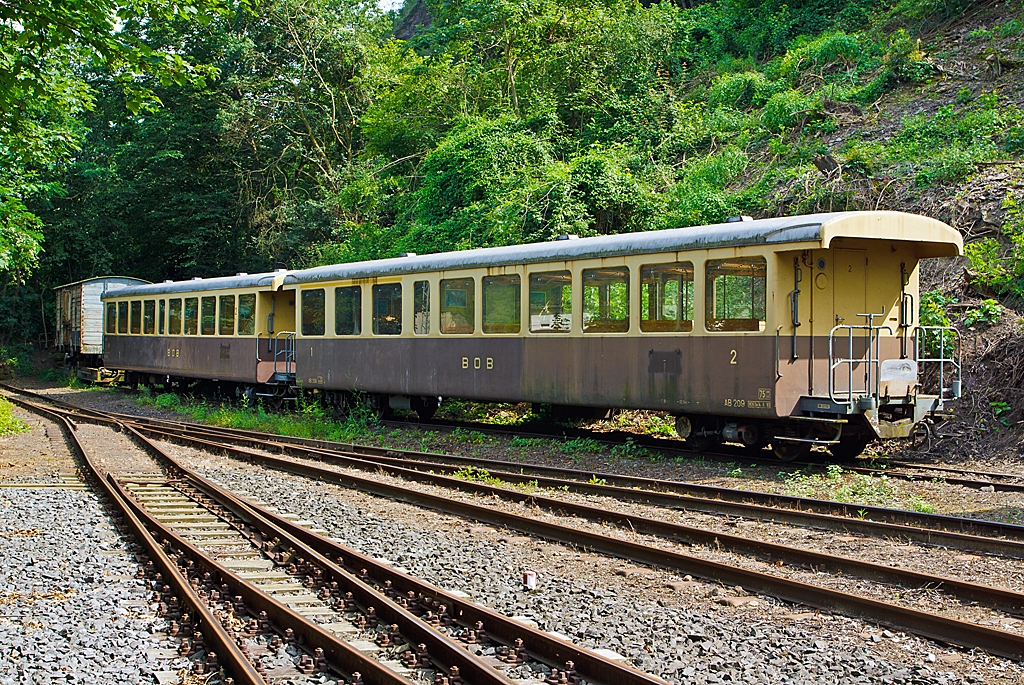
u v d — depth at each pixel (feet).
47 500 33.86
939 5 85.46
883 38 85.97
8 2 34.32
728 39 105.81
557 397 48.14
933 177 58.23
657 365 43.42
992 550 25.13
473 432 53.26
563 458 44.78
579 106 91.50
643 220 72.13
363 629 19.03
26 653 17.46
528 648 17.61
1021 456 40.40
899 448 45.11
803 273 39.45
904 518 29.17
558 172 71.41
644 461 43.06
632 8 101.81
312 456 46.73
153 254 138.92
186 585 20.88
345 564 24.39
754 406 39.50
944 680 16.19
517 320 50.29
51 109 57.88
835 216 37.96
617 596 21.75
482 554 25.88
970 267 50.52
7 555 25.29
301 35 125.70
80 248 133.18
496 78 97.09
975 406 44.24
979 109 66.85
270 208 126.21
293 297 71.77
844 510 30.55
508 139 78.95
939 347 46.11
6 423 60.18
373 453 47.55
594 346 46.34
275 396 71.51
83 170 126.11
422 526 30.07
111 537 27.96
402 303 57.36
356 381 60.90
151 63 36.50
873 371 41.29
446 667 16.74
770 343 38.91
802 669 16.79
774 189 67.10
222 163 127.13
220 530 28.96
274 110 124.47
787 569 24.09
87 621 19.56
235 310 73.20
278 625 19.22
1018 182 54.65
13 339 141.08
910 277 43.14
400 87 109.09
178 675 16.51
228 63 122.01
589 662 16.14
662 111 90.68
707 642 18.24
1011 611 19.99
